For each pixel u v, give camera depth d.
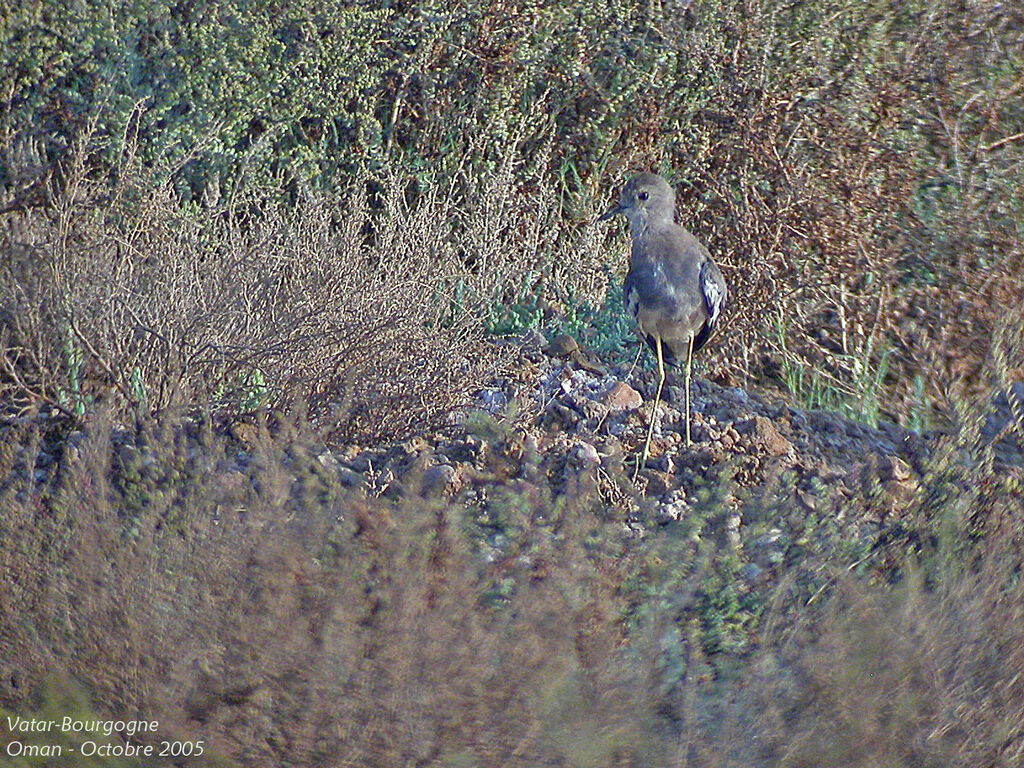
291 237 12.26
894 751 7.31
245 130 14.83
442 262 13.15
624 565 9.02
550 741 7.40
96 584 8.07
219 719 7.60
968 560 8.22
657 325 12.12
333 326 11.34
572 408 11.95
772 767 7.36
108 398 10.95
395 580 8.16
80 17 13.33
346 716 7.48
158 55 13.98
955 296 14.55
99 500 8.53
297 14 14.47
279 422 11.03
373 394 11.36
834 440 12.31
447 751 7.38
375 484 10.52
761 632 8.30
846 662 7.64
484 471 10.78
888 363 14.62
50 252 11.45
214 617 7.91
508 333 13.48
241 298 11.62
